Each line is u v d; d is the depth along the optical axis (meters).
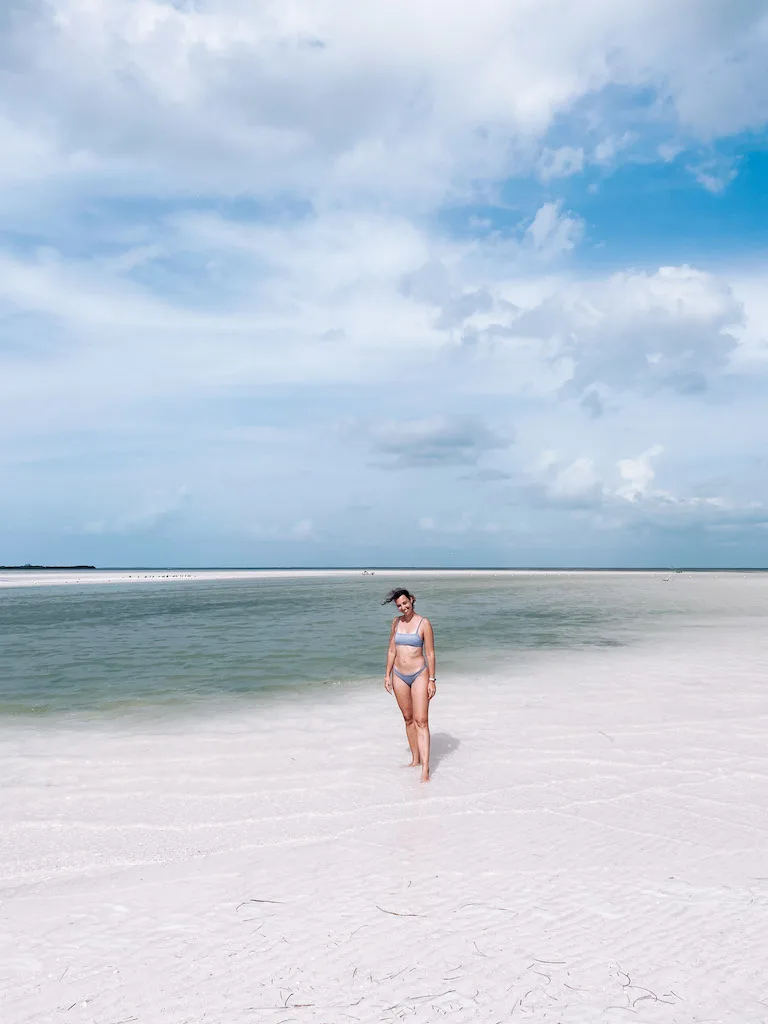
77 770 6.90
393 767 6.82
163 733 8.32
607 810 5.51
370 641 17.36
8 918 3.97
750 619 22.42
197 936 3.70
